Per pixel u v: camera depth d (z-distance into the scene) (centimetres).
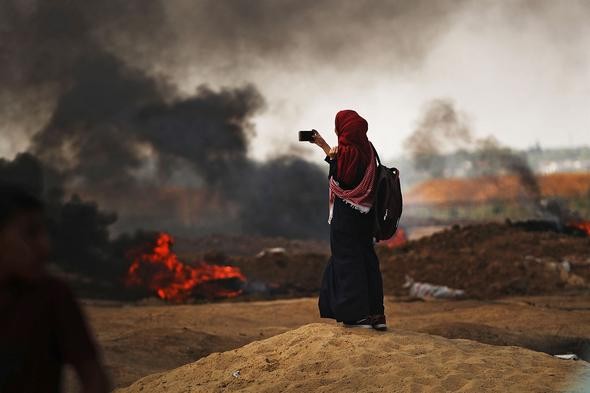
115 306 3328
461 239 4709
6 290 542
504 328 2392
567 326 2441
